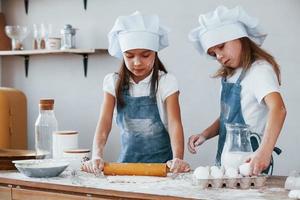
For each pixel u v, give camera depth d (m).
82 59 4.68
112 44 2.76
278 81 2.47
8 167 2.59
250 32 2.61
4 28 4.94
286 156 3.82
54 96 4.85
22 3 4.98
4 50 4.88
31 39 4.94
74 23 4.70
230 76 2.59
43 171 2.29
